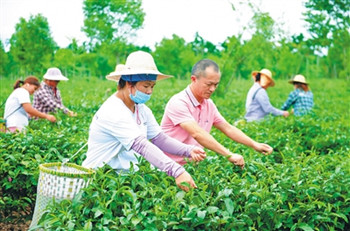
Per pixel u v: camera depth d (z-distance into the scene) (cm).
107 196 421
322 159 580
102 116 454
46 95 1008
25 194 597
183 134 559
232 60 2038
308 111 1257
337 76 5059
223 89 2025
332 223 480
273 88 3866
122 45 2805
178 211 397
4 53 3556
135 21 2777
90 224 383
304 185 470
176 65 4803
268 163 557
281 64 4669
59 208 414
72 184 419
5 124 895
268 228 437
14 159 562
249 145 576
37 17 2908
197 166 529
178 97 555
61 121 898
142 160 482
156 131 498
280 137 824
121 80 455
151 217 394
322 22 2653
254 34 2052
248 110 1148
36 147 607
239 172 546
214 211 396
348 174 527
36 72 2919
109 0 2728
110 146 463
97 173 446
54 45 3069
